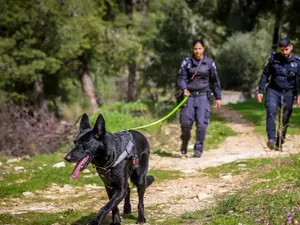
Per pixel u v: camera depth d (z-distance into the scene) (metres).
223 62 37.56
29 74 21.64
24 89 24.16
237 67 37.22
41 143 14.68
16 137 14.66
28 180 8.78
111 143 5.38
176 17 33.62
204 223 5.43
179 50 33.59
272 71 10.94
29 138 14.69
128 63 30.70
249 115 21.50
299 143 12.60
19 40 22.39
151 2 35.09
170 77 33.59
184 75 11.10
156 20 33.53
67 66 27.92
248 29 39.12
